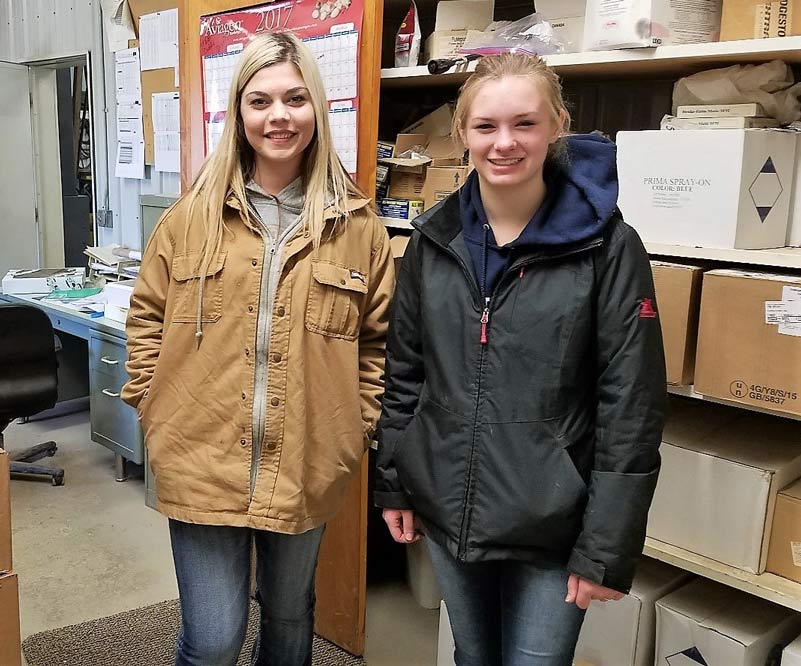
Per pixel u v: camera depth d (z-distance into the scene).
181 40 2.63
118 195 4.70
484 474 1.34
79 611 2.61
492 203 1.34
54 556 2.99
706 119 1.76
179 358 1.56
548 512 1.29
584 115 2.31
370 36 2.11
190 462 1.54
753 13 1.60
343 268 1.59
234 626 1.60
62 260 5.62
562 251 1.29
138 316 1.66
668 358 1.71
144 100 4.25
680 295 1.68
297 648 1.77
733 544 1.72
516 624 1.41
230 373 1.53
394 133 2.68
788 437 1.85
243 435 1.53
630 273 1.27
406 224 2.30
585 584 1.29
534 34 1.97
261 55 1.50
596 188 1.30
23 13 5.19
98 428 3.74
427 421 1.43
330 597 2.46
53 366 3.38
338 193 1.59
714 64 1.81
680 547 1.80
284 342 1.53
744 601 1.91
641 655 1.93
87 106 5.09
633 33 1.70
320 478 1.59
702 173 1.65
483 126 1.29
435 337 1.40
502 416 1.33
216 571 1.57
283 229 1.58
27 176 5.32
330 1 2.18
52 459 3.98
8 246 5.28
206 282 1.53
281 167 1.58
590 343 1.31
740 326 1.60
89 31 4.66
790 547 1.67
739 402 1.62
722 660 1.77
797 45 1.53
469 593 1.47
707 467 1.74
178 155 4.07
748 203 1.63
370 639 2.51
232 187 1.56
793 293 1.52
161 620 2.56
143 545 3.10
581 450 1.34
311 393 1.56
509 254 1.33
